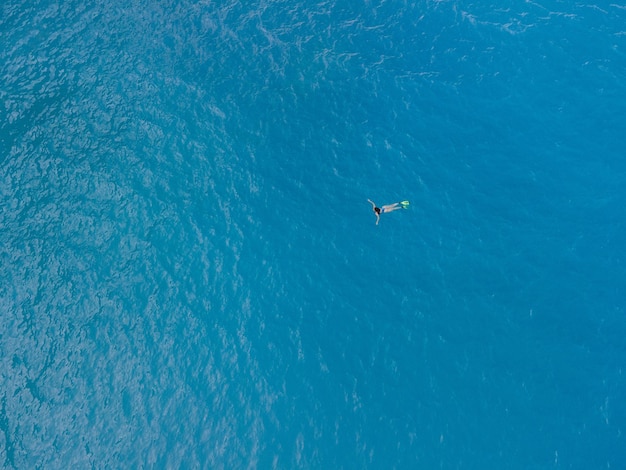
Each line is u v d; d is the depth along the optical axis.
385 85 65.44
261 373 50.69
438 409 48.69
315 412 48.91
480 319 52.59
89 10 71.38
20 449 47.56
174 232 57.47
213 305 53.84
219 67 67.31
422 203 58.47
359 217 58.09
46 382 50.28
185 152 61.91
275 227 57.75
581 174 58.91
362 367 50.78
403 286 54.50
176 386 50.25
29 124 63.19
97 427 48.53
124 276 55.28
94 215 58.31
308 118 63.81
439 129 62.41
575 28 67.62
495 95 64.06
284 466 46.78
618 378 49.22
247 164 61.25
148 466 47.09
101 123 63.47
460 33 68.31
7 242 56.84
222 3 72.31
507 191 58.56
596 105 62.72
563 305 52.75
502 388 49.38
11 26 69.94
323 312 53.47
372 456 46.88
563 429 47.31
